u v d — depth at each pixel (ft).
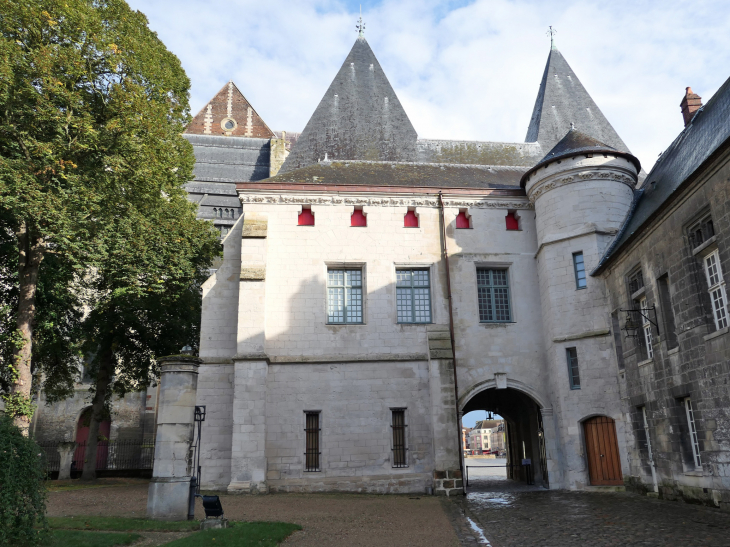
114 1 67.26
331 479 64.90
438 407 65.98
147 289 69.56
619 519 42.39
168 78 72.13
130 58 64.13
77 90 61.46
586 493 61.05
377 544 34.83
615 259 61.52
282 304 69.82
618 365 62.80
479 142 111.04
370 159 107.45
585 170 69.56
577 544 34.32
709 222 45.27
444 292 72.28
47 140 59.82
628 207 69.46
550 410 69.15
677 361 49.49
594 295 66.33
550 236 70.69
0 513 28.37
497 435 332.39
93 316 88.17
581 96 123.65
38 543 30.91
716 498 43.88
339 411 67.15
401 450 67.10
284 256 71.36
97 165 62.18
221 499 56.08
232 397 69.46
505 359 70.85
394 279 72.33
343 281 72.84
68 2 58.85
